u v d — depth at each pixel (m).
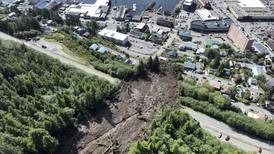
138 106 196.25
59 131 168.62
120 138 173.75
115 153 165.38
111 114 188.50
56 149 161.25
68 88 192.62
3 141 139.38
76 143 168.75
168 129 167.00
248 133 188.62
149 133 172.88
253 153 163.38
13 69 191.38
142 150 153.50
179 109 191.12
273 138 183.00
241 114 195.75
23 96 179.25
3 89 173.62
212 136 174.88
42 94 184.38
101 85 198.00
